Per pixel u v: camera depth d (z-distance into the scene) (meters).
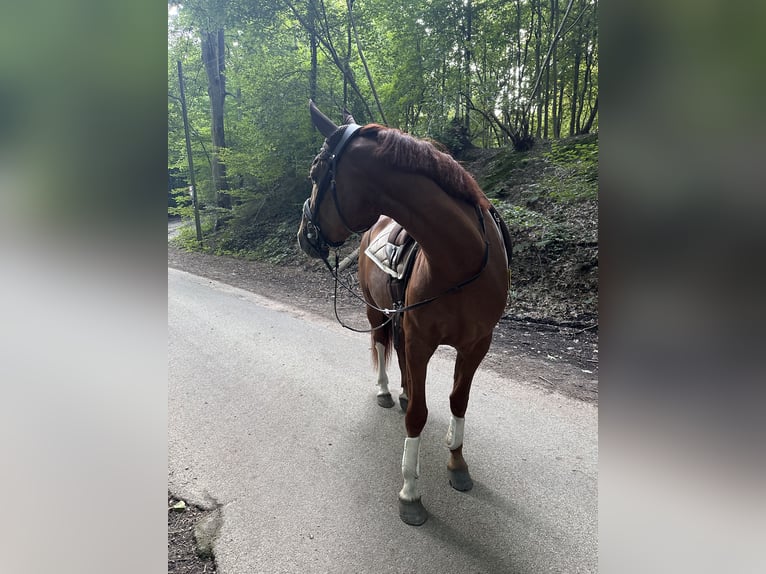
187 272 7.98
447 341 1.81
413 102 8.55
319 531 1.82
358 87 9.73
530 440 2.44
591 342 3.85
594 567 1.64
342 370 3.44
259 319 4.85
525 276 5.02
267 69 9.70
